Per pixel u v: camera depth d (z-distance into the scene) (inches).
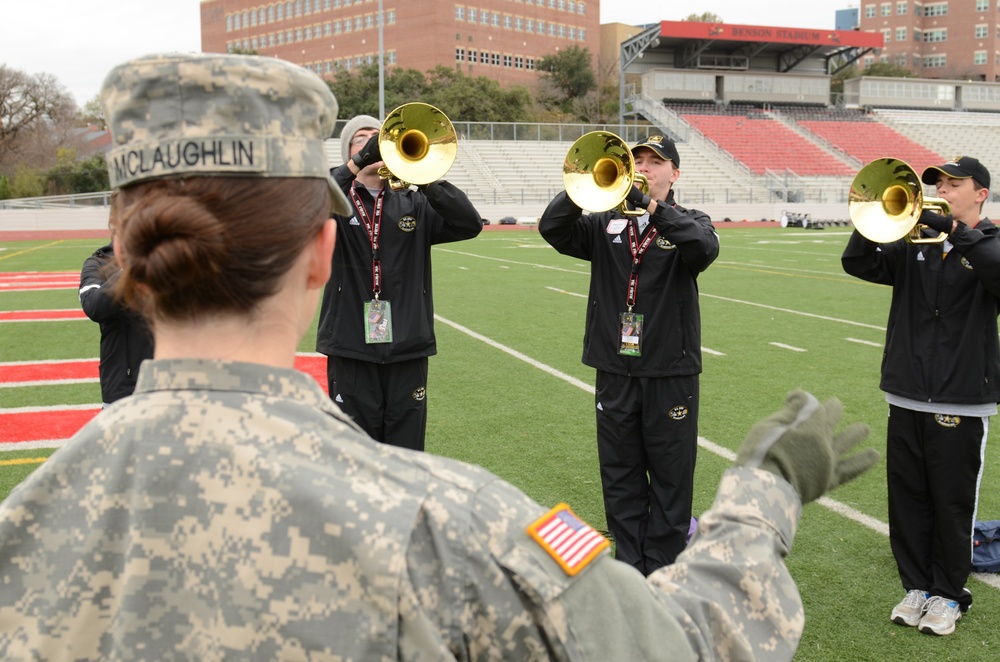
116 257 38.5
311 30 3225.9
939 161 1972.2
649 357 161.2
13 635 34.7
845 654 136.2
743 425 265.7
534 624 34.2
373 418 171.8
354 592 32.1
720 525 42.5
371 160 160.4
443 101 2165.4
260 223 34.7
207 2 3523.6
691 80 2178.9
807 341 405.4
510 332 430.6
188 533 33.1
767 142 1923.0
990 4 3811.5
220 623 32.3
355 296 167.9
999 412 274.4
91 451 35.9
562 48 3287.4
